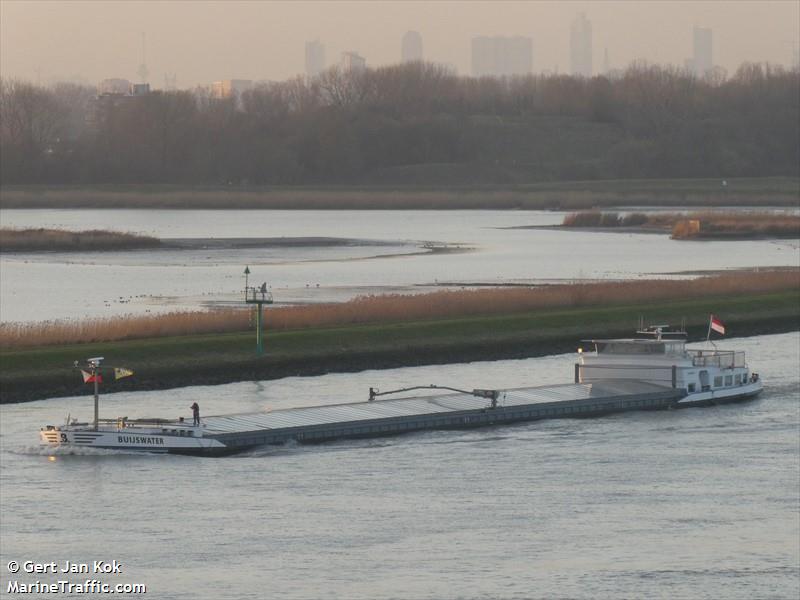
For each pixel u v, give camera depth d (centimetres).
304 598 19538
